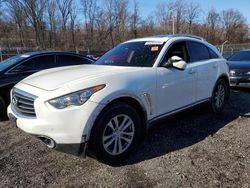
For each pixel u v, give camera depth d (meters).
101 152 3.53
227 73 6.15
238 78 8.69
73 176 3.48
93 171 3.58
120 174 3.49
